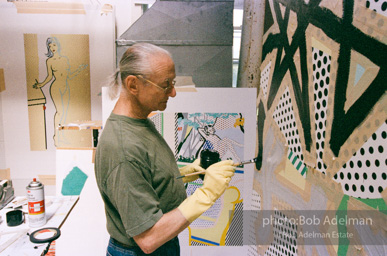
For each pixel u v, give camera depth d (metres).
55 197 1.60
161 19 2.10
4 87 2.14
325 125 0.91
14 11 2.08
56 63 2.14
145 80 1.00
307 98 1.03
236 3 2.16
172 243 1.23
